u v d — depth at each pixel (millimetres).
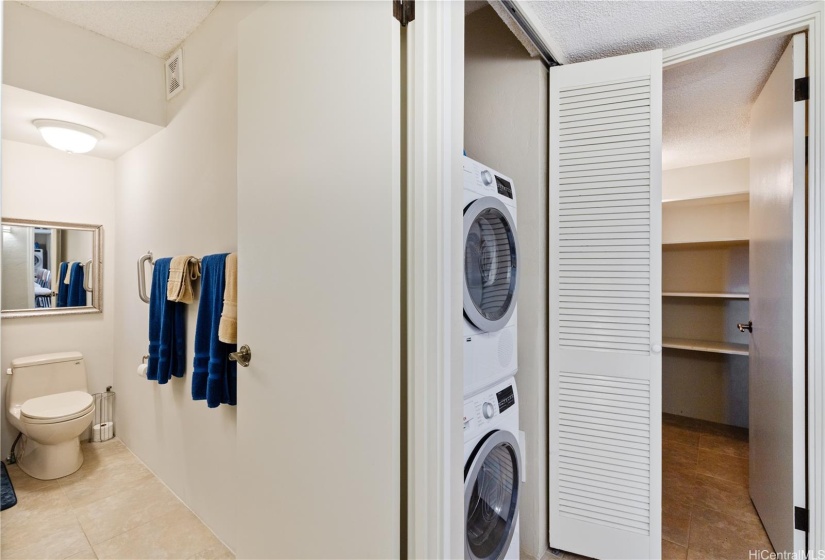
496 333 1543
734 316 3248
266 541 1260
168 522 1950
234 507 1723
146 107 2197
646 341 1638
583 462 1740
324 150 1080
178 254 2135
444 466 957
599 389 1713
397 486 936
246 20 1362
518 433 1723
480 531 1457
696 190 3266
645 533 1637
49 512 2029
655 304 1619
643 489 1643
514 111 1816
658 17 1547
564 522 1769
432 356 954
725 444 2898
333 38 1062
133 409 2639
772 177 1750
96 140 2359
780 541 1650
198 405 1965
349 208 1017
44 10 1884
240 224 1371
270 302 1247
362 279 987
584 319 1734
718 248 3297
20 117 2154
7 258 2529
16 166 2547
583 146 1729
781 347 1621
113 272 2932
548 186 1824
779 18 1512
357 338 996
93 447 2734
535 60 1766
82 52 1999
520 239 1809
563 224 1766
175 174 2162
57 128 2178
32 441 2393
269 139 1258
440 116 947
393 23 951
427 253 957
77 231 2783
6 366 2514
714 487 2309
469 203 1389
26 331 2598
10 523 1949
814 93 1448
